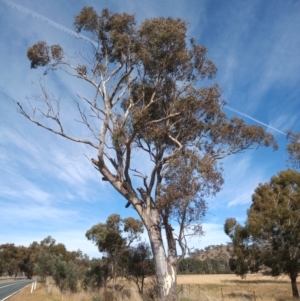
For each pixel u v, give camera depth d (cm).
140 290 2639
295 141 2414
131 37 1794
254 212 3016
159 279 1561
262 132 1927
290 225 2730
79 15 1842
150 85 1820
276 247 2800
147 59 1728
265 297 2958
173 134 1880
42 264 4459
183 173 1597
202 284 4831
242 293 3350
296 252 2709
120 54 1852
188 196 1567
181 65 1798
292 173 3047
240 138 1938
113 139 1680
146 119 1692
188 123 1869
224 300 2398
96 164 1716
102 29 1878
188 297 2327
